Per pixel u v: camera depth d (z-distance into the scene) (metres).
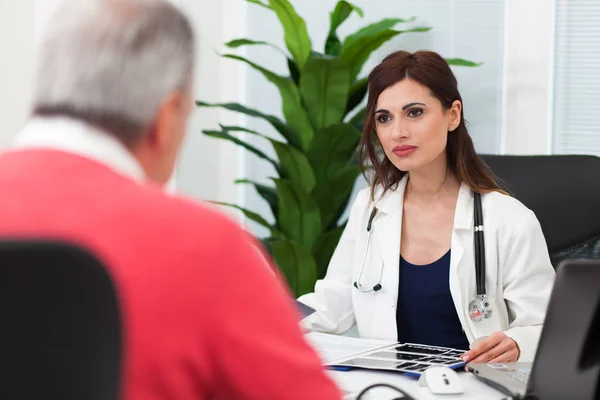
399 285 2.20
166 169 0.97
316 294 2.30
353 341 1.97
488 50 3.50
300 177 3.33
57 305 0.72
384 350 1.85
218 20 3.98
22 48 3.61
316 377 0.92
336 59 3.10
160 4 0.92
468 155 2.28
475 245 2.17
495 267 2.16
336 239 3.33
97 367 0.73
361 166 2.41
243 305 0.87
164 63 0.90
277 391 0.88
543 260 2.18
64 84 0.88
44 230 0.82
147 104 0.90
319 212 3.29
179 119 0.95
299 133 3.32
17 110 3.63
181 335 0.84
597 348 1.25
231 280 0.86
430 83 2.18
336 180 3.28
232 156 4.00
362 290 2.22
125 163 0.90
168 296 0.84
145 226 0.85
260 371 0.87
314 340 1.97
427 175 2.25
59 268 0.71
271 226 3.37
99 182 0.86
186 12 0.96
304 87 3.21
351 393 1.50
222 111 4.01
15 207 0.84
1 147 3.63
